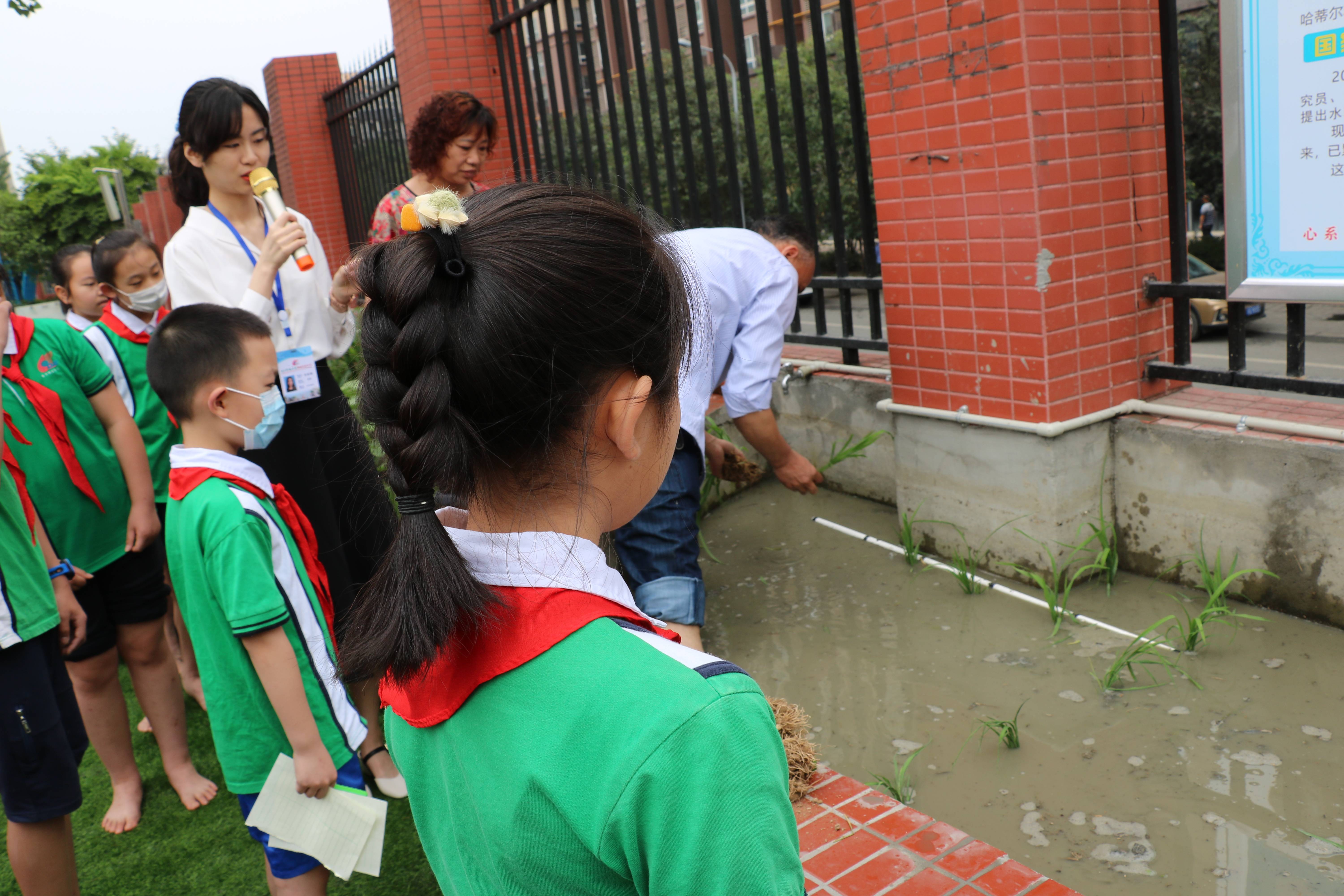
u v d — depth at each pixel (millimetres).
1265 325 9773
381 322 673
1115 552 3449
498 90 6473
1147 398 3525
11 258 21062
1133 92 3309
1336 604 2949
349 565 2883
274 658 1861
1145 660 2938
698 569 3020
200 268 2826
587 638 646
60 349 2699
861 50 3625
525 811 627
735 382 3023
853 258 11828
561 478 686
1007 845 2258
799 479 3268
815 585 3807
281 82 10594
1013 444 3469
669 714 597
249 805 2000
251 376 1988
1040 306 3254
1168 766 2457
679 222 3842
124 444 2730
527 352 632
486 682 659
